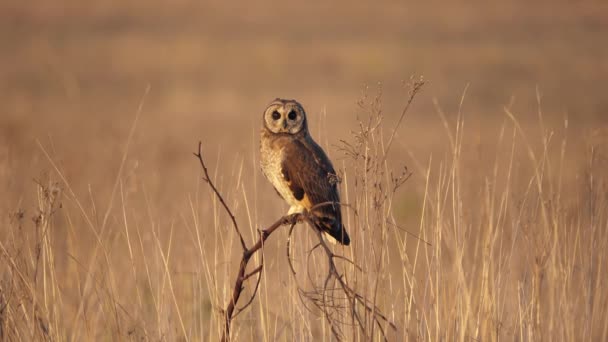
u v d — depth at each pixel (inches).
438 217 418.6
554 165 668.7
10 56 2593.5
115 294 446.3
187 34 3331.7
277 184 471.2
